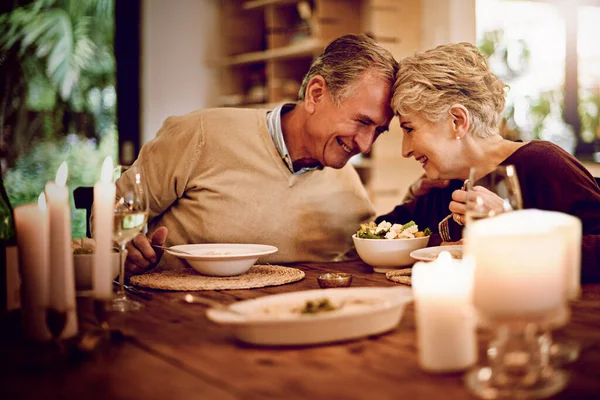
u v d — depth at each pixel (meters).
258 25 5.57
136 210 1.34
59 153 4.74
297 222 2.13
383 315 1.08
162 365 0.98
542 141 1.87
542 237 0.85
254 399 0.83
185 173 2.12
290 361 0.97
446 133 1.85
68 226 1.08
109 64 4.93
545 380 0.86
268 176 2.10
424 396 0.82
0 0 4.55
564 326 1.15
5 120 4.57
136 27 5.02
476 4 4.12
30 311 1.10
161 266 2.15
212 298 1.46
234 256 1.64
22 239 1.10
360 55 1.90
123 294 1.41
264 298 1.14
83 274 1.45
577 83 4.64
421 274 0.93
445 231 1.90
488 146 1.86
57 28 4.72
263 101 5.07
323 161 2.03
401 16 4.04
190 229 2.12
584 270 1.54
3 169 4.56
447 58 1.82
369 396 0.83
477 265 0.88
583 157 4.68
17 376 0.94
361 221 2.25
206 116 2.17
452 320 0.91
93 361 1.01
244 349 1.04
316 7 4.28
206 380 0.90
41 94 4.68
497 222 0.94
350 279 1.53
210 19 5.43
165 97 5.26
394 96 1.87
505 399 0.81
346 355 1.00
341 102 1.92
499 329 0.99
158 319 1.27
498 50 4.52
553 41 4.64
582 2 4.59
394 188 4.05
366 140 1.96
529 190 1.77
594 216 1.68
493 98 1.85
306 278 1.71
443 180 2.09
